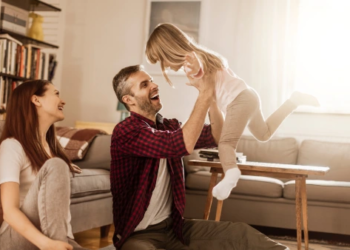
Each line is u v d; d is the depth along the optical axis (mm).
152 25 5469
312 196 3668
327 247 3436
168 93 5324
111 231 3764
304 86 5004
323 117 4855
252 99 2102
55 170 1599
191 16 5312
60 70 5758
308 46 5008
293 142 4488
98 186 3164
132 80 1966
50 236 1570
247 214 3848
